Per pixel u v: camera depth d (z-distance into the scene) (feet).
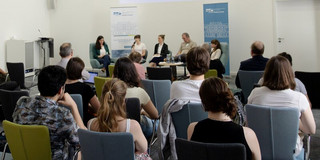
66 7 36.63
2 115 16.72
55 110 7.45
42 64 34.81
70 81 10.77
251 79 15.19
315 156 11.55
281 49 31.19
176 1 33.65
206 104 5.94
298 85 11.12
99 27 36.04
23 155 7.48
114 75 10.52
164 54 29.71
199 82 9.16
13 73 20.93
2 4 29.73
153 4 34.27
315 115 16.96
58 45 37.32
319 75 17.60
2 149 10.17
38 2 34.99
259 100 8.39
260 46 15.60
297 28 30.48
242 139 5.77
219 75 23.49
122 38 34.04
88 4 36.01
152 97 13.38
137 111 9.45
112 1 35.29
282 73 8.11
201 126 5.98
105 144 6.45
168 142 9.11
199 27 33.32
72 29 36.76
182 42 31.14
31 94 24.45
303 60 30.63
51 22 37.14
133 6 33.76
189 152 5.70
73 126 7.52
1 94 11.50
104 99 6.75
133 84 10.54
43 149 7.27
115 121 6.74
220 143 5.52
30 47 31.76
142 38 34.91
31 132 7.11
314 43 30.12
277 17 30.96
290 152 8.01
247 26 31.89
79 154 7.50
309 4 29.86
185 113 8.87
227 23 30.73
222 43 27.81
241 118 9.90
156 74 20.35
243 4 31.78
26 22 33.01
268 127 7.99
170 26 34.09
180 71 34.71
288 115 7.70
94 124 7.11
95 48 31.50
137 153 7.09
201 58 9.15
